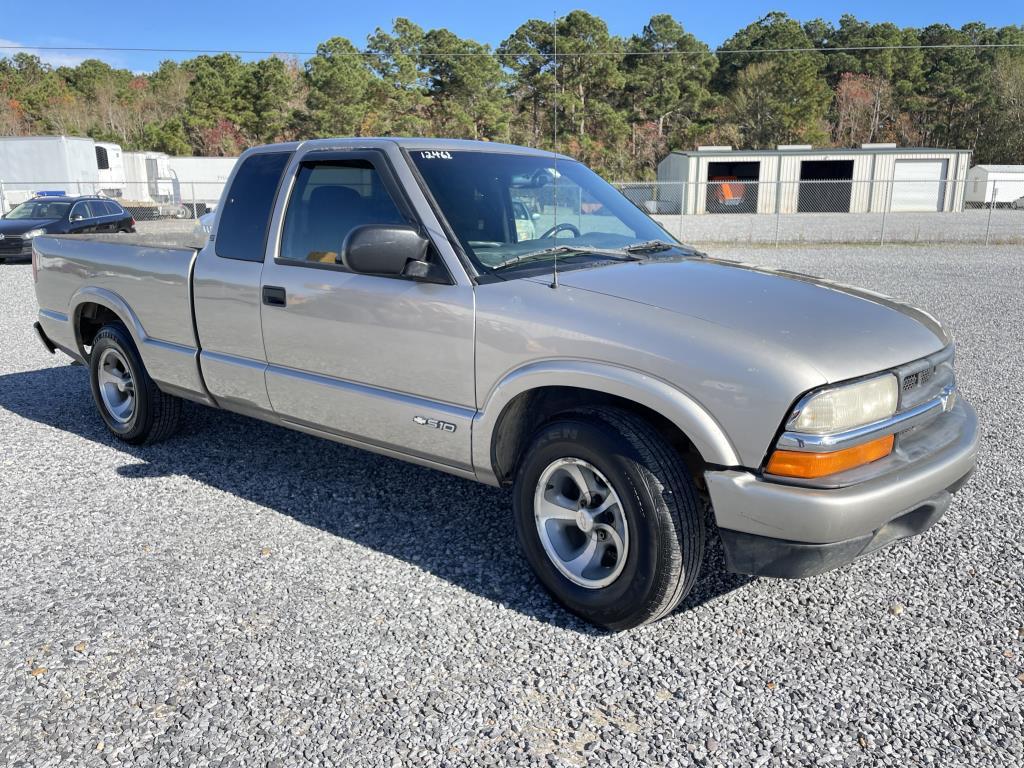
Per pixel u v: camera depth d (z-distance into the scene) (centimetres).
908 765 232
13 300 1138
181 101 8800
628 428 279
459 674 274
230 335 412
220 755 236
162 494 428
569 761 234
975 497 425
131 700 260
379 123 6353
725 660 283
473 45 6712
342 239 363
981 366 738
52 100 8244
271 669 276
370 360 352
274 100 7362
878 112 8512
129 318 468
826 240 2431
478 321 314
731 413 262
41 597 323
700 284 315
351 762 233
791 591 330
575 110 5862
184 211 3300
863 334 284
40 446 505
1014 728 247
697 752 238
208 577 340
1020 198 4553
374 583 335
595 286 309
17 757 234
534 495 309
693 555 279
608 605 292
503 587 333
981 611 314
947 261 1797
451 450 334
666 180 4756
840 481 258
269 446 503
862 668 278
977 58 8394
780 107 7262
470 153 374
